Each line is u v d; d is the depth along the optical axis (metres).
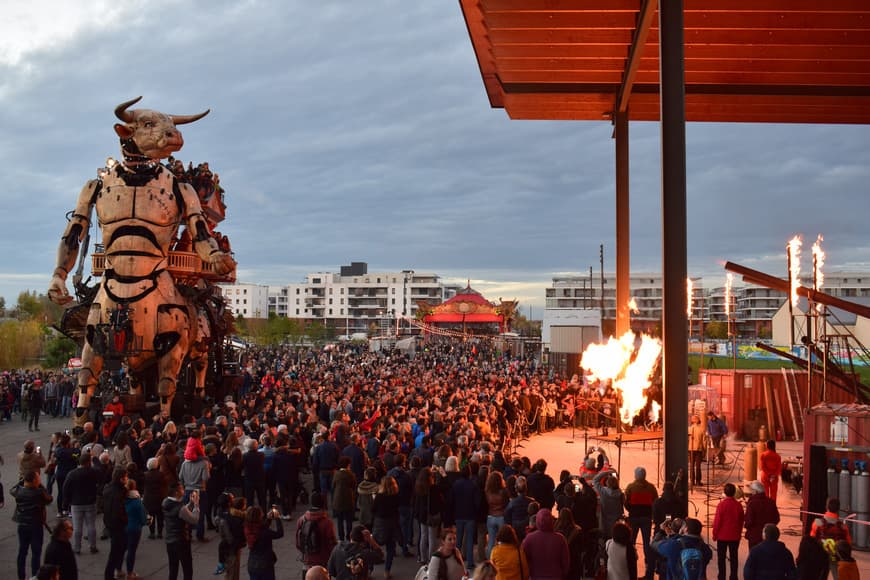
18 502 10.19
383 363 51.78
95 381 20.77
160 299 21.17
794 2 17.83
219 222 28.41
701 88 24.34
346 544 8.02
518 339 77.50
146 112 21.62
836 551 9.23
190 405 24.25
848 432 13.45
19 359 61.50
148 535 13.09
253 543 8.69
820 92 24.20
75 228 22.08
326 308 171.12
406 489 12.12
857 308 16.59
